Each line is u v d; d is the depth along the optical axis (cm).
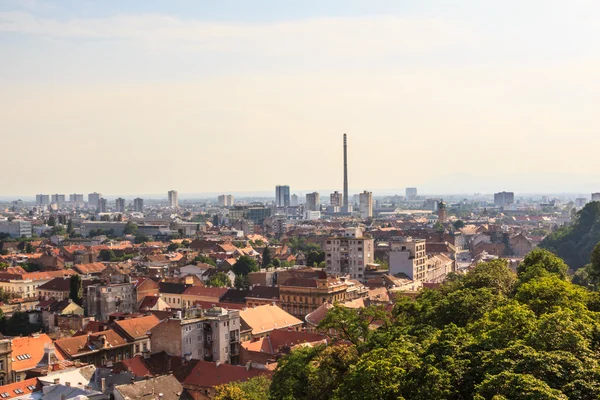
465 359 9950
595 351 9806
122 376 16662
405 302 15425
